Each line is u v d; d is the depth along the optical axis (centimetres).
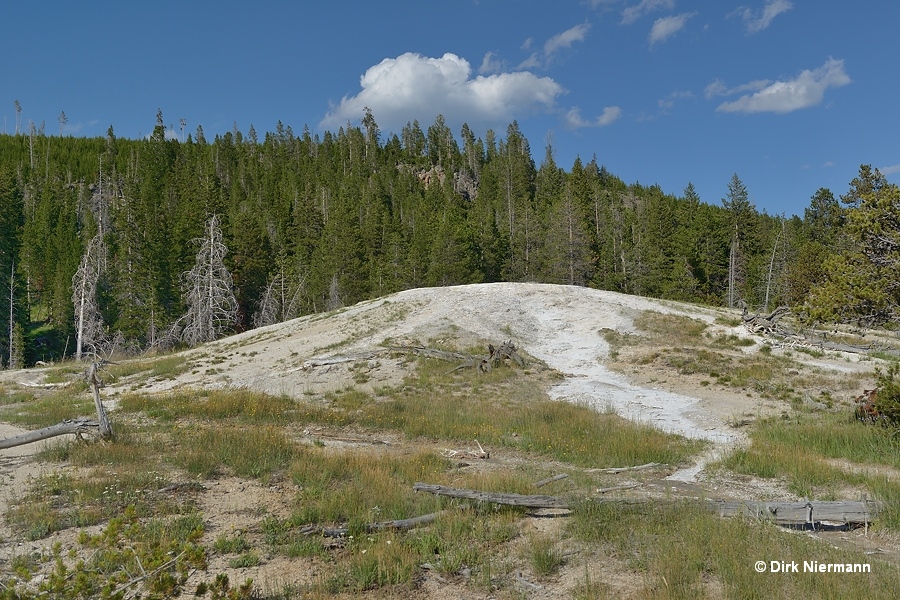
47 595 564
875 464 1315
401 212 9269
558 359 2686
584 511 932
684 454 1465
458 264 5638
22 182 10394
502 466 1366
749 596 642
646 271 6222
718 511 939
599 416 1877
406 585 712
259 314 5444
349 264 6050
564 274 5928
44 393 2461
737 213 6838
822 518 904
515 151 12925
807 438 1520
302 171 12069
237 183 10325
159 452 1296
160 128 11562
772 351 2664
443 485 1084
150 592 595
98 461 1203
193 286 4494
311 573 738
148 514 923
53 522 865
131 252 5269
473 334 2864
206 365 2725
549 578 741
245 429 1587
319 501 999
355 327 3086
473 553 800
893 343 2933
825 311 1523
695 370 2427
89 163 11831
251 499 1026
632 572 748
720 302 6131
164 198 8619
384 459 1285
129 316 4941
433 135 15300
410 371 2444
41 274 7162
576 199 7162
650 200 8594
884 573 695
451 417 1869
